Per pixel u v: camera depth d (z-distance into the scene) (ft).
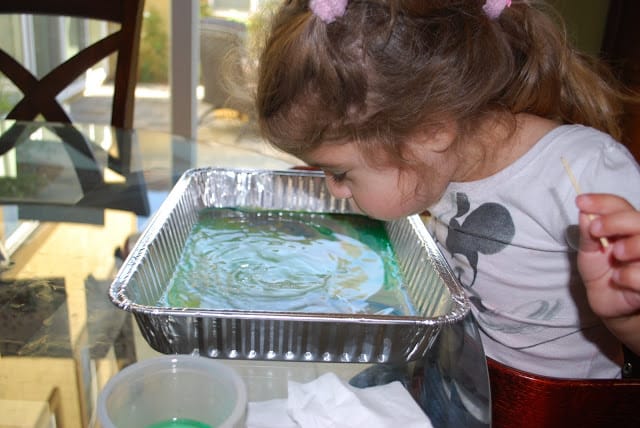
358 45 2.15
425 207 2.59
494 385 2.11
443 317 2.12
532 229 2.76
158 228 2.78
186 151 4.00
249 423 1.86
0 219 3.01
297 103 2.23
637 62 6.88
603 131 2.84
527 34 2.57
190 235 3.27
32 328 2.21
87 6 4.61
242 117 5.98
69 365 2.03
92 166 3.67
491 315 3.07
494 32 2.33
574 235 2.54
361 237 3.36
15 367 2.02
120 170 3.64
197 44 8.21
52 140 4.06
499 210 2.81
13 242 2.81
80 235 2.89
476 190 2.82
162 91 9.25
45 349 2.11
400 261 3.05
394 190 2.43
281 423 1.87
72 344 2.14
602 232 1.80
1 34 8.07
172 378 1.75
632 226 1.76
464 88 2.26
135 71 4.63
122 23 4.54
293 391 1.95
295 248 3.20
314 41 2.14
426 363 2.16
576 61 2.83
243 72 2.77
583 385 2.00
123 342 2.16
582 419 2.05
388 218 2.59
